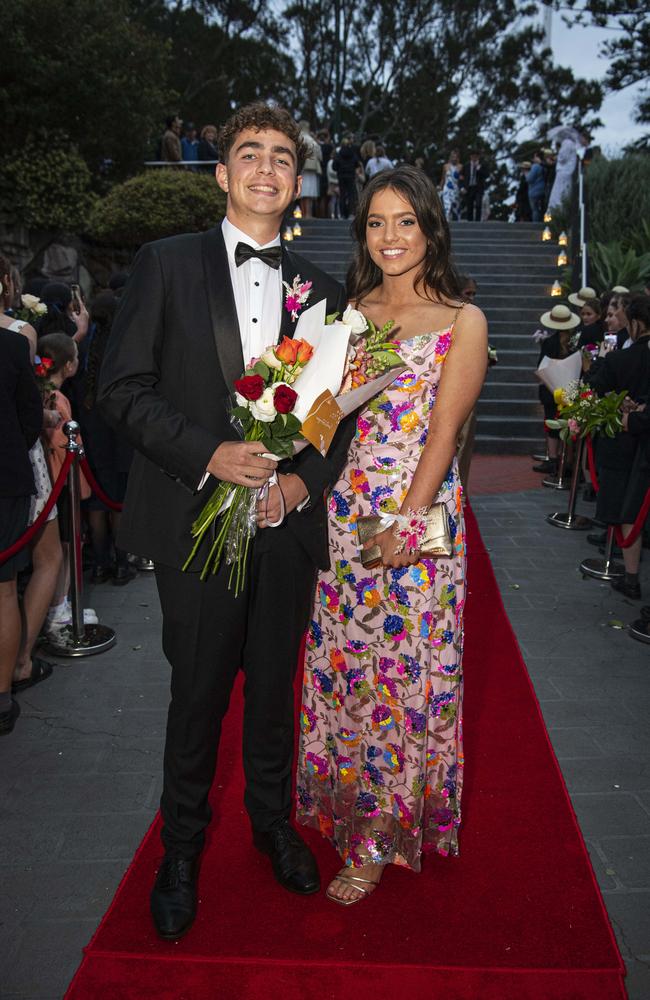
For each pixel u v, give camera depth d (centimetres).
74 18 1135
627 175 1388
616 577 504
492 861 240
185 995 189
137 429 183
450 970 197
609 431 455
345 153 1486
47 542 342
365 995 190
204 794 216
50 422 378
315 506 208
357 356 198
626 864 241
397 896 225
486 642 404
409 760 219
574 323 759
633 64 2983
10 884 228
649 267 1122
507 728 320
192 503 195
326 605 227
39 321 454
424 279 218
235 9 2781
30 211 1106
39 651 388
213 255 196
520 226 1437
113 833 251
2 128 1113
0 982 194
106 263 1260
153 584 486
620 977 196
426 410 211
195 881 219
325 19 3103
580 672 374
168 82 2608
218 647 203
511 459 936
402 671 216
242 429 191
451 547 213
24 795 271
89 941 207
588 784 283
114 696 344
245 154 190
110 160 1290
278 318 203
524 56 3481
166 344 191
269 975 195
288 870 224
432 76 3381
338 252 1293
